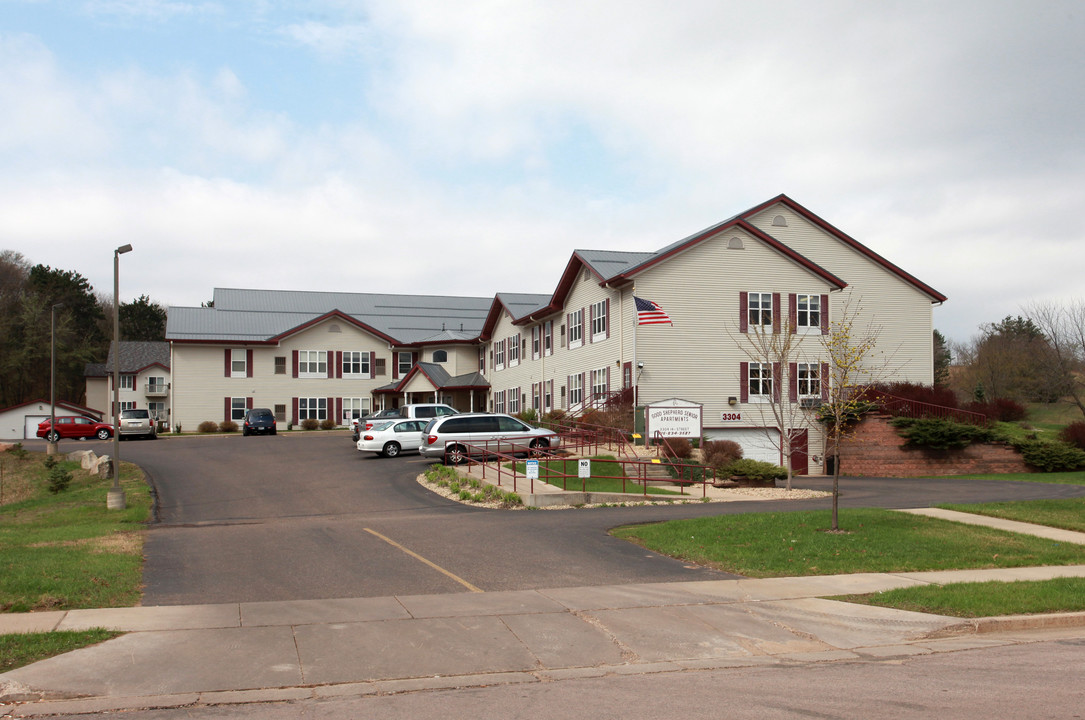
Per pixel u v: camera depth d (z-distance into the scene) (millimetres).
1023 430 43625
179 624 10133
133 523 19781
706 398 39656
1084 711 7305
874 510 19328
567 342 46000
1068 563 14234
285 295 72562
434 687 8242
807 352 41188
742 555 14516
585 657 9258
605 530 17797
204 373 60531
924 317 46125
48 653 8945
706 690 8094
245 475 30484
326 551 15281
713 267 40250
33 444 51000
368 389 64375
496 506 22547
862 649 9727
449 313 73562
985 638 10312
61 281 91562
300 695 7957
